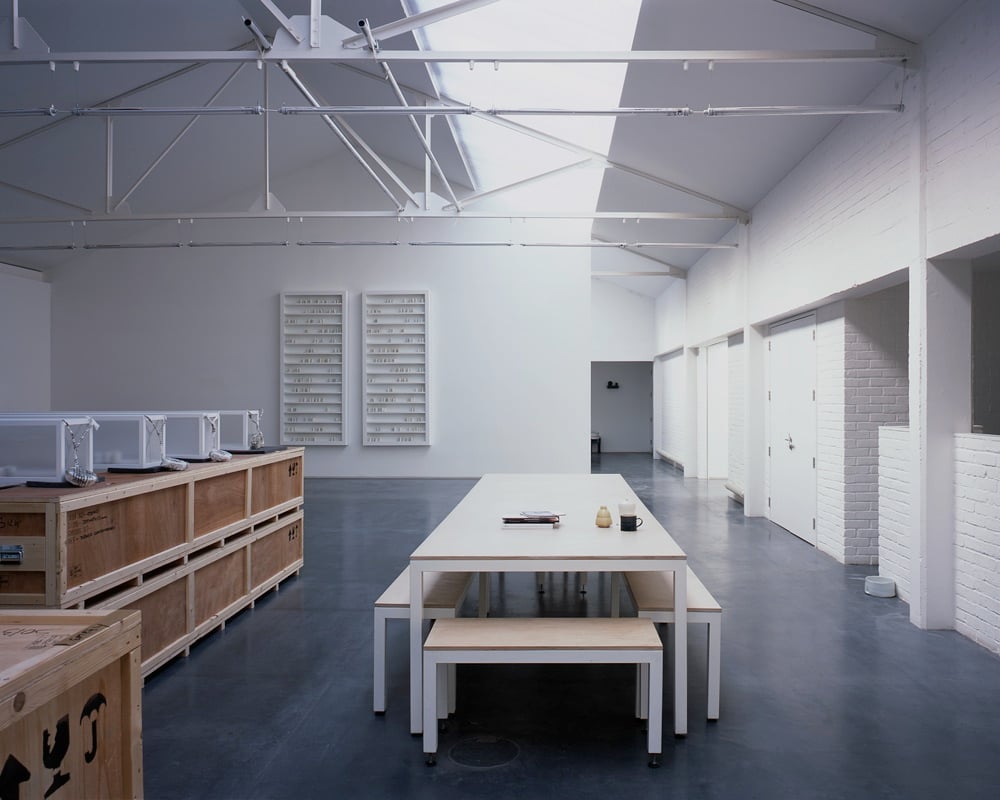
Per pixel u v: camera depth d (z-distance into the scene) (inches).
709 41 172.7
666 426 557.9
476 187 414.0
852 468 213.6
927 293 151.0
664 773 95.5
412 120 239.0
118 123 312.0
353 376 415.5
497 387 413.4
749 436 297.7
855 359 213.2
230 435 241.1
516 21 205.5
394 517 293.0
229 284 419.8
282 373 414.6
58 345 424.8
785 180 248.7
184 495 139.0
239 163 390.9
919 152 151.8
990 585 140.3
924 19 144.0
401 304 413.4
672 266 456.8
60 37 254.4
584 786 92.3
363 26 140.3
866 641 146.8
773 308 262.8
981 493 142.5
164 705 117.6
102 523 115.7
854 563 213.6
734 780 93.7
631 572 133.3
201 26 277.0
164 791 91.4
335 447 415.8
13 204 350.9
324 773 95.9
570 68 221.0
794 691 122.2
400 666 134.8
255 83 332.2
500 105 279.9
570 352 412.5
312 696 121.3
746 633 152.2
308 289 417.7
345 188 419.8
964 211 136.9
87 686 56.7
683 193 294.7
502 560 106.3
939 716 112.6
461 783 93.2
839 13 150.8
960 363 151.6
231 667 134.4
